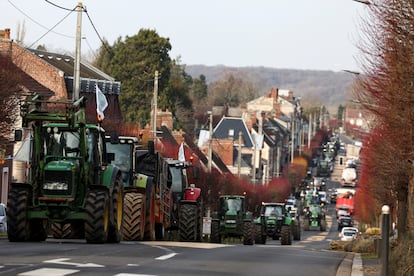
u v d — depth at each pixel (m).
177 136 166.62
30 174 49.19
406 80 44.88
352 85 62.00
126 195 58.06
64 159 48.56
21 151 80.31
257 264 36.50
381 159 70.00
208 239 101.12
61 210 48.06
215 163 199.00
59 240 53.47
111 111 135.38
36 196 48.50
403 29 44.47
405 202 72.62
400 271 33.03
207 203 133.75
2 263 30.62
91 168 49.34
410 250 34.03
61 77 125.31
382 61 48.28
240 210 104.62
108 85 134.38
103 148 51.47
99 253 37.28
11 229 48.19
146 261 34.03
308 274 33.66
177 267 32.16
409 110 46.47
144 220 58.75
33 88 108.06
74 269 29.38
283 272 33.59
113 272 29.02
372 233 121.56
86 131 49.72
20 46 126.00
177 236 78.00
